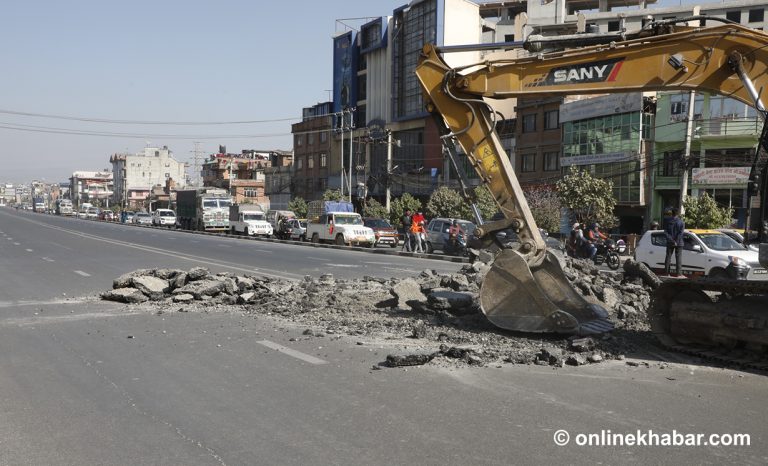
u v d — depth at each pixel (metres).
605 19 65.88
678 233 16.73
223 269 19.33
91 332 9.10
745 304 7.20
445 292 11.02
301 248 32.97
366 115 68.56
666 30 8.13
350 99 70.88
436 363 7.09
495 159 9.22
